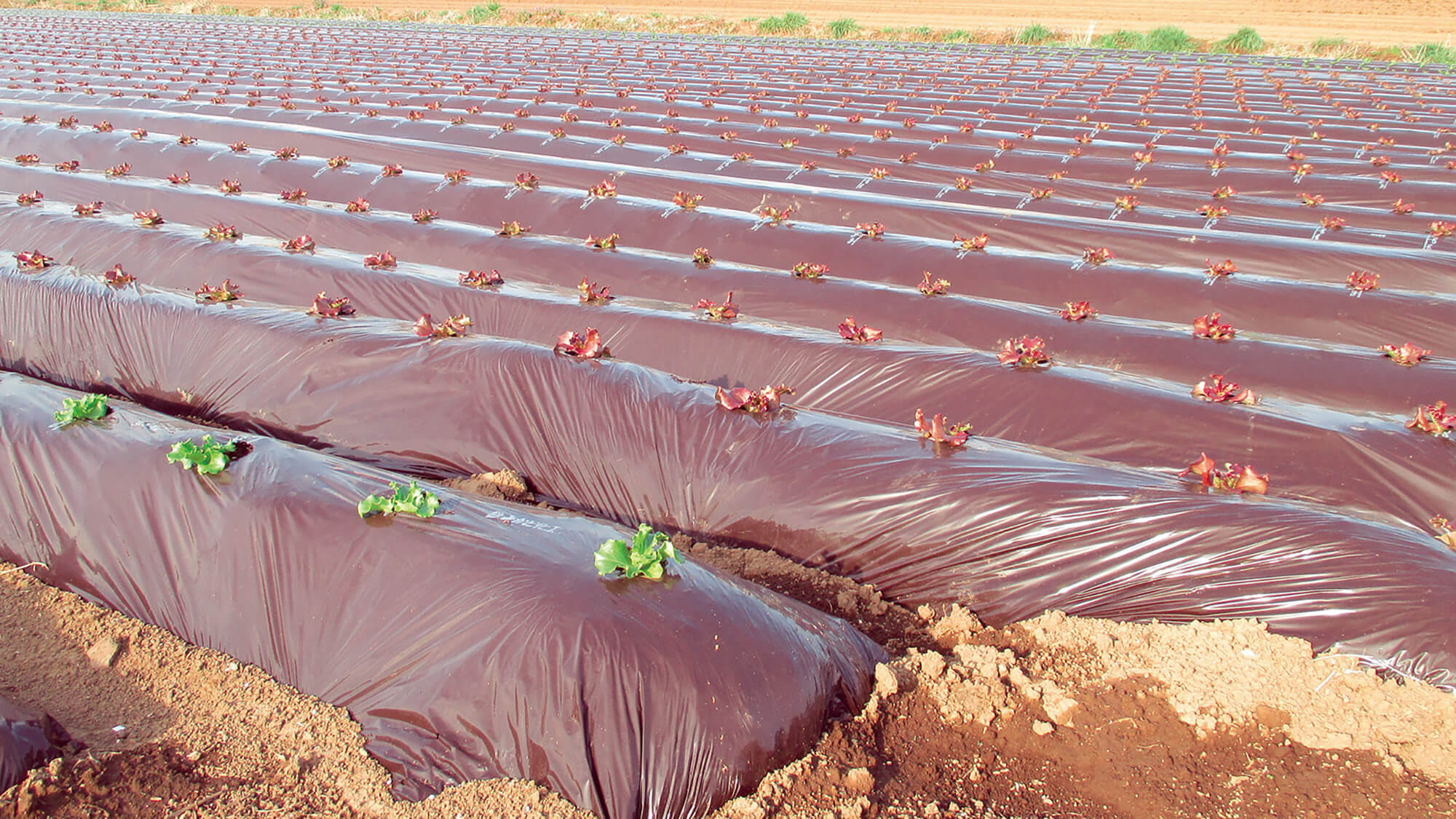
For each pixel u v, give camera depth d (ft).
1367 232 9.17
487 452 5.66
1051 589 4.77
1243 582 4.52
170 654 4.38
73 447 4.86
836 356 6.32
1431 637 4.19
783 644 3.96
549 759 3.73
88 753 3.91
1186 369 6.44
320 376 6.08
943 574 4.91
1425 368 6.24
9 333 7.14
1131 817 3.78
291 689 4.19
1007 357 6.11
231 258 7.93
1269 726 4.07
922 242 8.33
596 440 5.51
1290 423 5.49
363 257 8.02
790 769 3.78
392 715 3.96
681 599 3.97
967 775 3.91
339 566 4.22
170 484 4.60
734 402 5.44
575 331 6.89
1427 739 3.95
